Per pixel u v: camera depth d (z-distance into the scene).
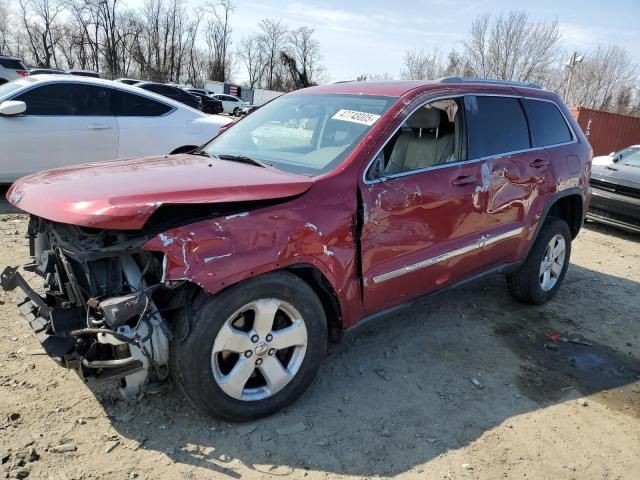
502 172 3.92
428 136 3.51
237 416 2.77
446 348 3.91
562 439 2.96
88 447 2.58
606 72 42.44
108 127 7.09
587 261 6.68
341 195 2.95
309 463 2.61
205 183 2.68
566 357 3.94
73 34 64.19
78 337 2.53
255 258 2.58
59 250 2.71
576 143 4.82
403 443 2.81
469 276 3.93
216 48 75.38
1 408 2.79
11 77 20.73
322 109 3.68
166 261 2.39
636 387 3.61
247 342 2.70
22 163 6.63
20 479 2.34
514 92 4.30
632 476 2.72
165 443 2.65
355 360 3.63
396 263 3.26
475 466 2.69
